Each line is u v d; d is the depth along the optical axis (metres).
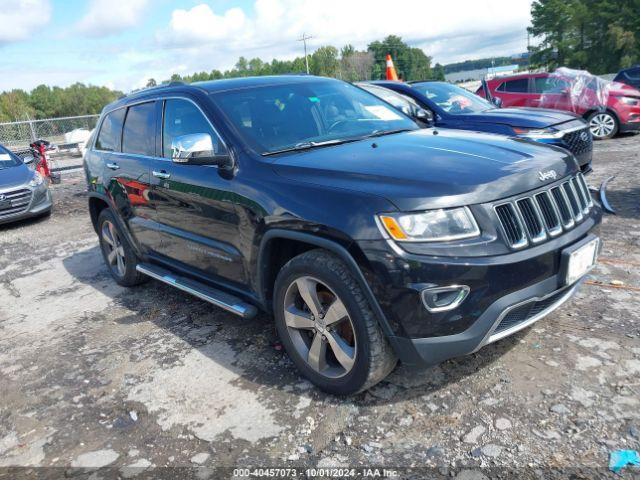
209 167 3.69
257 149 3.50
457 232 2.61
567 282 2.88
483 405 2.87
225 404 3.17
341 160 3.16
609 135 12.38
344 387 2.99
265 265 3.31
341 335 3.02
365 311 2.75
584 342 3.35
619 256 4.73
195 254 4.00
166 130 4.25
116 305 5.01
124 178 4.70
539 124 6.89
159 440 2.91
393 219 2.61
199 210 3.76
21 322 4.89
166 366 3.70
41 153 14.09
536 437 2.60
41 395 3.53
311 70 132.00
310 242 2.90
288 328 3.23
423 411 2.88
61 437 3.04
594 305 3.83
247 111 3.82
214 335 4.09
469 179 2.75
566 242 2.89
